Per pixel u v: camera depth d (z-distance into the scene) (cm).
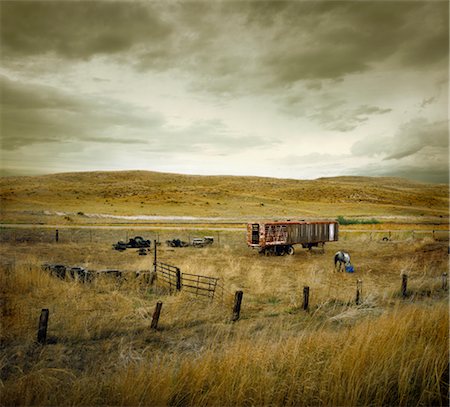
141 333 818
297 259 2550
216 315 968
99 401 450
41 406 447
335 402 418
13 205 6556
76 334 799
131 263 2073
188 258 2275
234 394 439
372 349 502
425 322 616
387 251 2777
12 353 689
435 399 424
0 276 1291
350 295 1214
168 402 440
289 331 809
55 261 2094
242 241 3556
